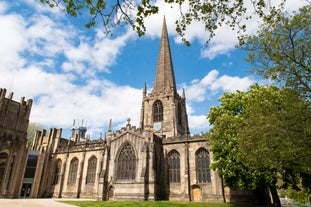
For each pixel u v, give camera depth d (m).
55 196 65.81
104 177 52.59
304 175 31.12
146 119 76.75
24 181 66.38
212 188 49.00
